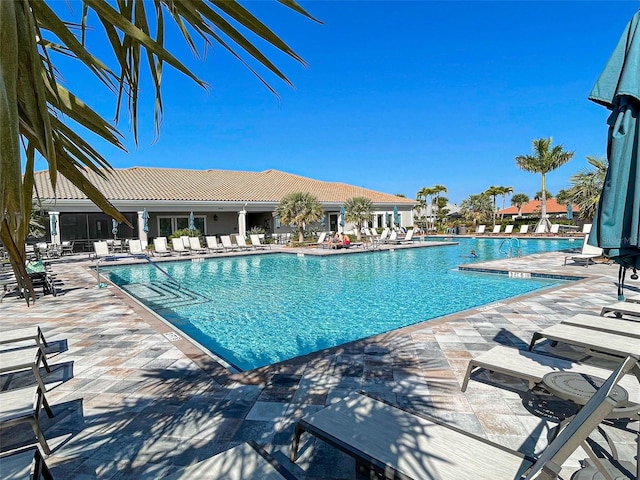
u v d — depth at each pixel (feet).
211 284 43.04
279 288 39.75
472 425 10.86
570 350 16.61
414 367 14.94
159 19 4.74
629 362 5.65
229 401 12.41
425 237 117.50
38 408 10.69
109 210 4.82
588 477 8.17
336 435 8.23
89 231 85.71
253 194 97.81
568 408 11.69
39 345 15.31
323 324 26.73
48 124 2.98
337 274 48.42
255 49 4.09
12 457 7.71
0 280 37.81
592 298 26.76
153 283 44.42
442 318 21.90
